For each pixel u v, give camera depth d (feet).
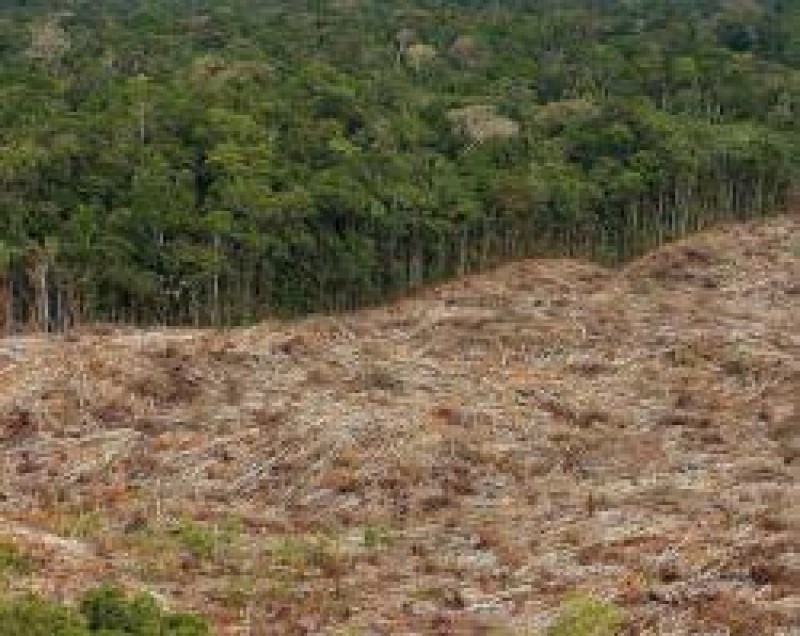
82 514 142.00
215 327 229.45
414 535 141.28
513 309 235.81
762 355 202.59
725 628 108.88
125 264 237.04
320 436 162.71
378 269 259.80
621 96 351.87
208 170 261.44
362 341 209.67
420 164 281.95
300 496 151.74
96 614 85.81
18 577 111.96
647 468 159.94
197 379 182.50
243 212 244.83
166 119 274.16
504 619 116.67
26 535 123.85
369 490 152.56
